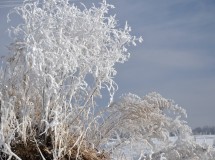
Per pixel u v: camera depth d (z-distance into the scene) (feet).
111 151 19.35
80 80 17.48
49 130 17.10
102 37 18.12
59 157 16.56
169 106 21.31
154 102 20.79
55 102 17.12
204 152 20.33
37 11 17.72
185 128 20.95
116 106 19.39
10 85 17.48
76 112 18.29
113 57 18.06
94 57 17.69
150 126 20.80
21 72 17.22
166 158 20.10
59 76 17.22
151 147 19.79
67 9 18.08
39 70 16.39
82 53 17.89
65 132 16.80
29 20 17.51
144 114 19.27
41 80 16.71
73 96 18.25
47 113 16.79
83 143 17.85
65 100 17.28
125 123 19.51
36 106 17.61
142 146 20.17
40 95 17.40
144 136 20.13
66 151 16.93
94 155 17.74
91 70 17.46
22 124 16.83
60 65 16.79
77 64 16.89
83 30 17.93
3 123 16.11
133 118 19.34
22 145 16.60
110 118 19.61
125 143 19.60
